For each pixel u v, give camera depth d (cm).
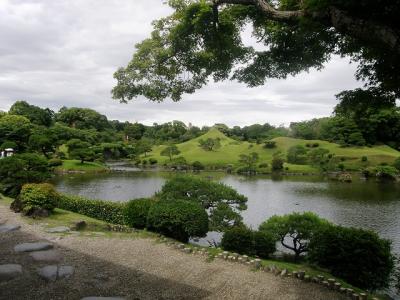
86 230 1042
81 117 10744
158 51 679
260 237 961
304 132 9494
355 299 620
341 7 408
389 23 397
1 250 767
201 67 741
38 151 6316
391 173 5297
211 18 634
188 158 8006
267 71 771
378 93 617
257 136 11006
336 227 855
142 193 3425
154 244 899
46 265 688
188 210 977
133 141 10088
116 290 586
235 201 1405
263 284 661
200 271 712
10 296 539
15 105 9119
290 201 3078
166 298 568
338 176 5403
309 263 854
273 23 673
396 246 1677
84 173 5600
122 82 704
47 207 1137
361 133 7812
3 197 1542
